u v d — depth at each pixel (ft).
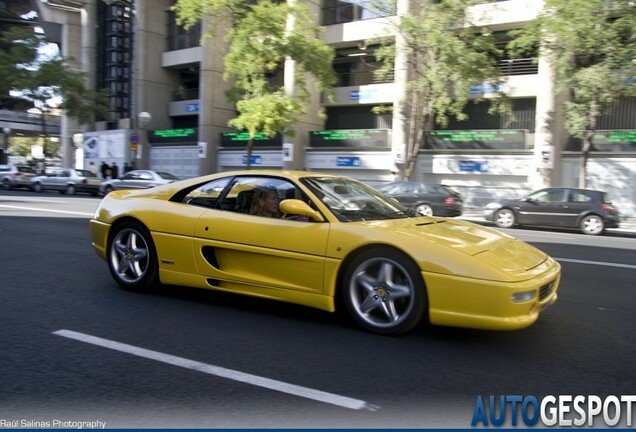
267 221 16.35
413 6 68.28
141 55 124.77
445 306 13.64
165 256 18.13
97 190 93.30
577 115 58.95
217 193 18.21
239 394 11.04
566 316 17.49
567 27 52.21
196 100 123.44
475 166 80.79
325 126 102.94
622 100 75.31
